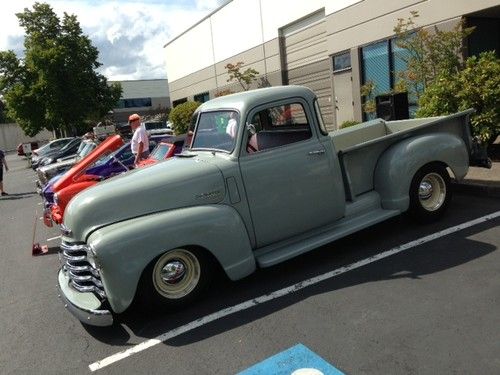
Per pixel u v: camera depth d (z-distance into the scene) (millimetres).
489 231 5309
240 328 3984
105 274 3973
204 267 4477
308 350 3508
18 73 36344
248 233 4699
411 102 11656
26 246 8281
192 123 5527
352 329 3707
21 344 4324
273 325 3951
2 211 12930
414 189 5574
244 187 4652
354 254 5230
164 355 3748
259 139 4812
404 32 11172
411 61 10734
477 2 10469
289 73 19328
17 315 5051
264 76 20828
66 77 33812
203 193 4480
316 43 17297
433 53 10336
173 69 32438
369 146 5520
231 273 4457
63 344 4203
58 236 8695
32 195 15648
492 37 11695
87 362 3824
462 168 5832
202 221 4297
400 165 5441
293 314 4086
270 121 4902
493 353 3162
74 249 4301
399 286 4309
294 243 4988
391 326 3666
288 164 4863
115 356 3850
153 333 4121
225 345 3752
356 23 14242
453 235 5328
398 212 5465
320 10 16609
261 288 4711
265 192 4750
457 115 5926
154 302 4281
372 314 3889
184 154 5148
